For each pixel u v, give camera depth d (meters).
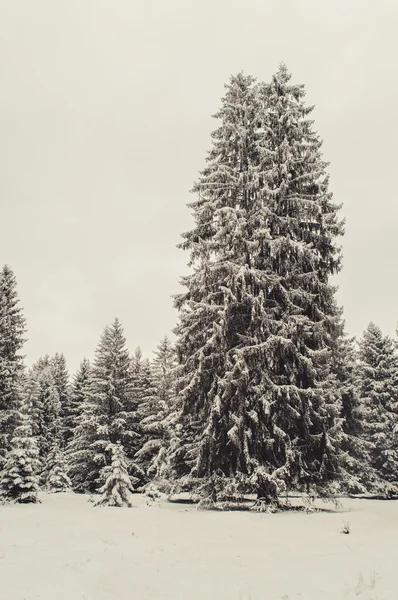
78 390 62.53
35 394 52.25
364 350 44.97
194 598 6.76
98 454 41.06
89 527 13.11
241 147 21.02
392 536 11.03
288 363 17.92
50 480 35.81
